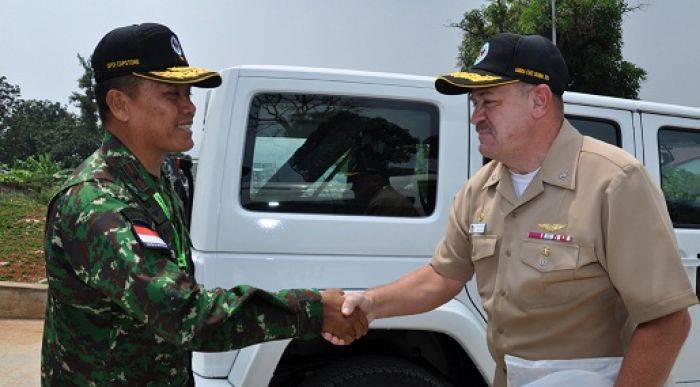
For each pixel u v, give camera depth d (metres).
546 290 1.43
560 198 1.44
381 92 2.34
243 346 1.28
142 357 1.34
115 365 1.32
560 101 1.52
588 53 18.38
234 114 2.20
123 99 1.40
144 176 1.40
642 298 1.31
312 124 2.29
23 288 6.15
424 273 1.82
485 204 1.63
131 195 1.34
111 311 1.31
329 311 1.41
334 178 2.29
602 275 1.39
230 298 1.25
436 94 2.39
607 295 1.41
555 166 1.46
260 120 2.24
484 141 1.56
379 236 2.25
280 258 2.16
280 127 2.26
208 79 1.46
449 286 1.80
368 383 2.18
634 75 18.47
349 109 2.33
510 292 1.49
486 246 1.57
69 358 1.33
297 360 2.32
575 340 1.43
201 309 1.21
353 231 2.23
